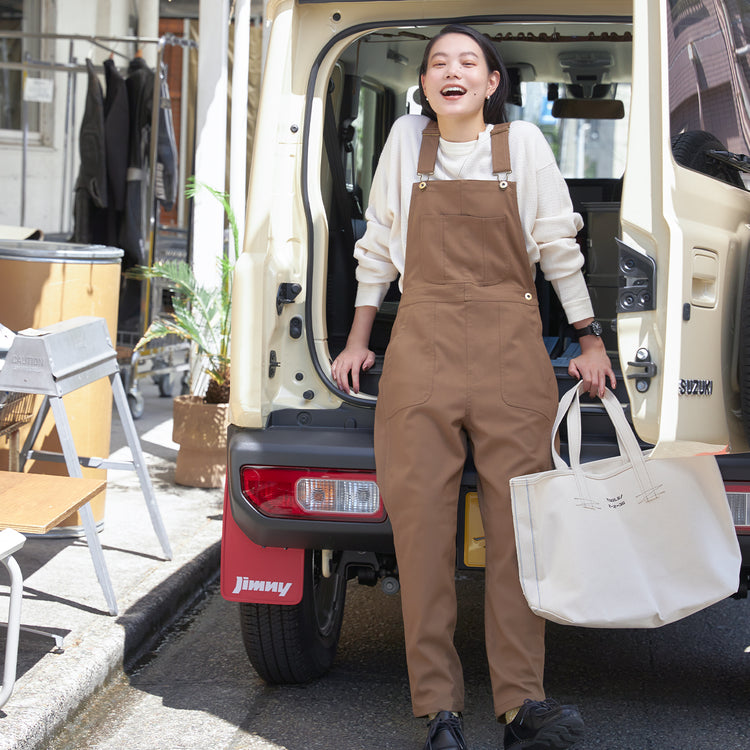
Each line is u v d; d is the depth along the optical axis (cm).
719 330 261
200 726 297
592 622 256
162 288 701
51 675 301
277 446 278
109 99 706
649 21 246
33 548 421
